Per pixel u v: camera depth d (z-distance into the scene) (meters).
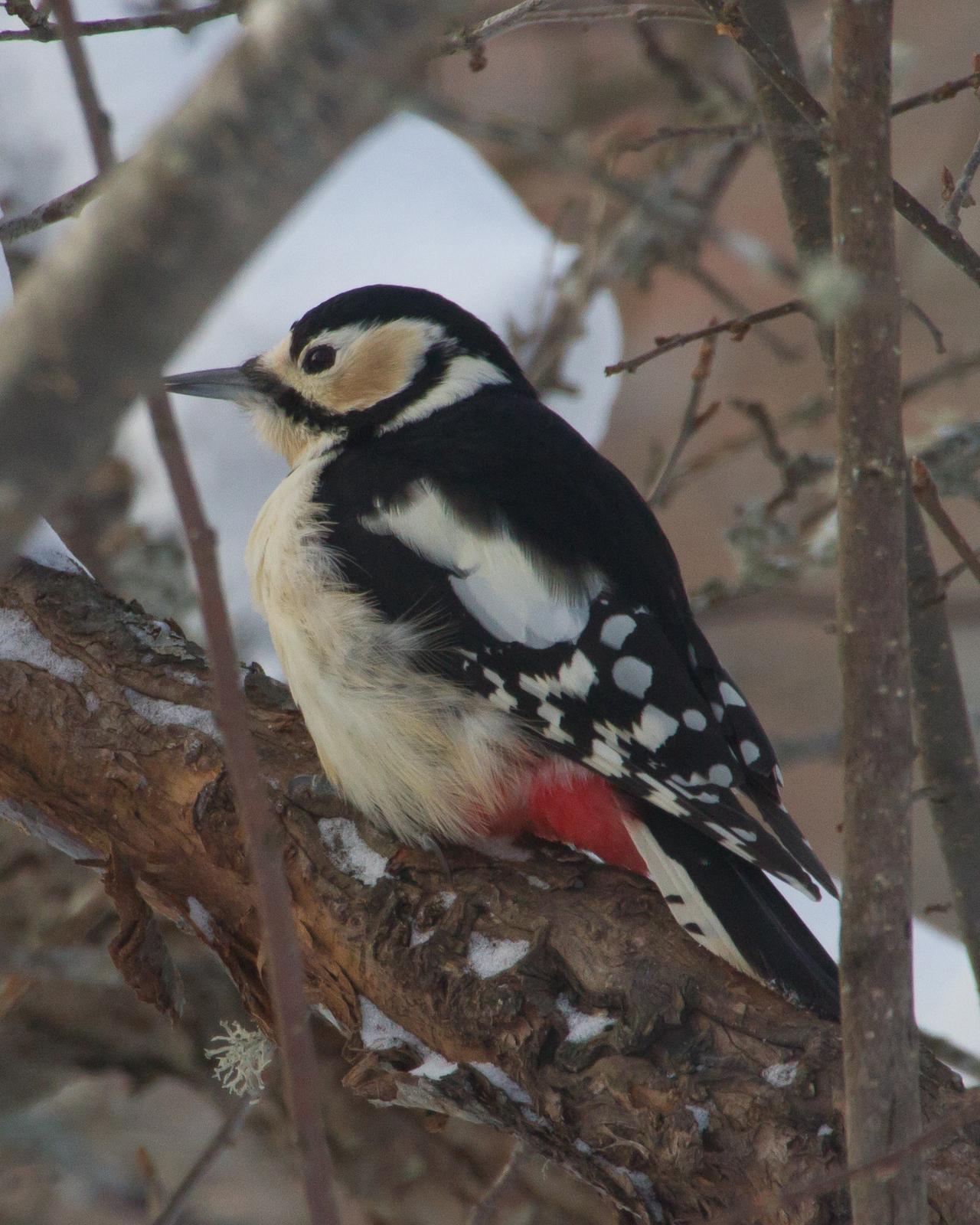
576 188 12.20
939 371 9.64
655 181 10.33
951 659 6.95
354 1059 5.73
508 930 5.64
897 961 4.09
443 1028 5.50
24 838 8.84
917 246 12.70
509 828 6.54
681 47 12.18
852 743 4.16
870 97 4.06
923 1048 5.13
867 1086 4.08
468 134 4.80
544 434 7.35
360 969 5.77
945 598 6.60
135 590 10.66
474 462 7.14
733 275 13.05
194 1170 6.39
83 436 2.48
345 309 7.94
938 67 12.40
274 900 3.54
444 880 5.89
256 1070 6.57
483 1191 8.13
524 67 12.30
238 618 11.12
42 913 8.75
